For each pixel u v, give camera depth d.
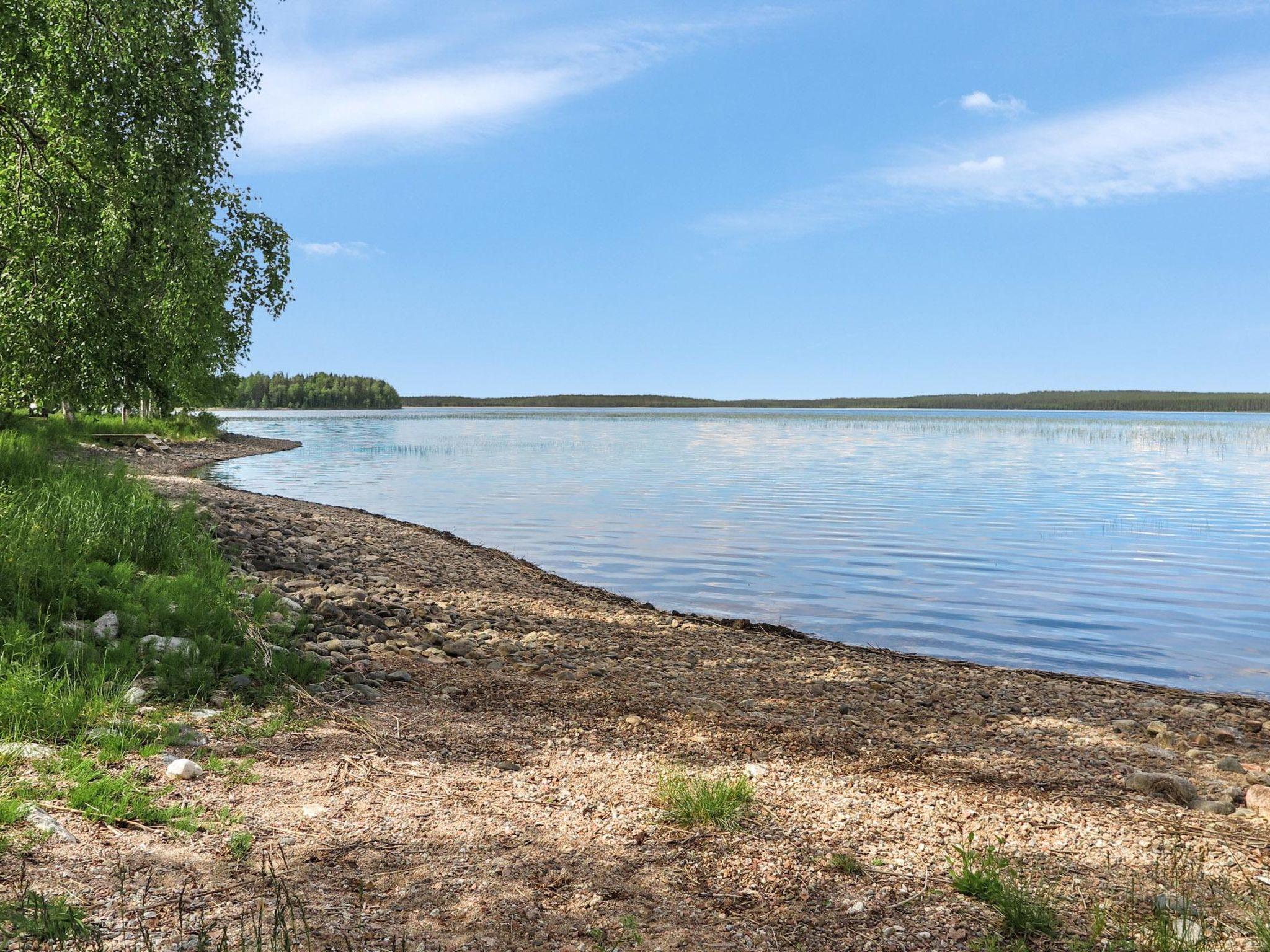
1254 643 13.27
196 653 7.38
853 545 22.53
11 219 17.94
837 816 5.34
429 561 17.45
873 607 15.53
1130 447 75.69
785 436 97.69
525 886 4.18
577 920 3.88
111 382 19.53
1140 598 16.36
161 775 5.23
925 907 4.12
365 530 21.20
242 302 26.27
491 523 26.36
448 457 57.69
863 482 41.28
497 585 15.49
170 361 22.70
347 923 3.67
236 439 67.75
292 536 18.06
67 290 17.84
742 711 8.23
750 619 14.50
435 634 10.61
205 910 3.66
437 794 5.40
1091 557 20.81
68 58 17.61
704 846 4.78
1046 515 29.09
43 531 10.09
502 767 6.05
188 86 20.16
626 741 6.89
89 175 18.64
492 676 8.84
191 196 21.00
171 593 8.91
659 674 9.69
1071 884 4.44
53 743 5.57
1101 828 5.28
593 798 5.50
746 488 37.84
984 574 18.67
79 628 7.79
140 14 18.75
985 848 4.88
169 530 11.84
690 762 6.37
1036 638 13.45
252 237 26.11
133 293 19.41
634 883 4.29
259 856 4.27
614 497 34.09
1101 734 7.94
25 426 29.23
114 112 18.39
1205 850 4.91
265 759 5.77
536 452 64.38
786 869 4.52
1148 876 4.57
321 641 9.36
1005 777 6.36
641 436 96.31
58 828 4.29
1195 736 8.02
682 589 16.89
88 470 16.16
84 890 3.74
